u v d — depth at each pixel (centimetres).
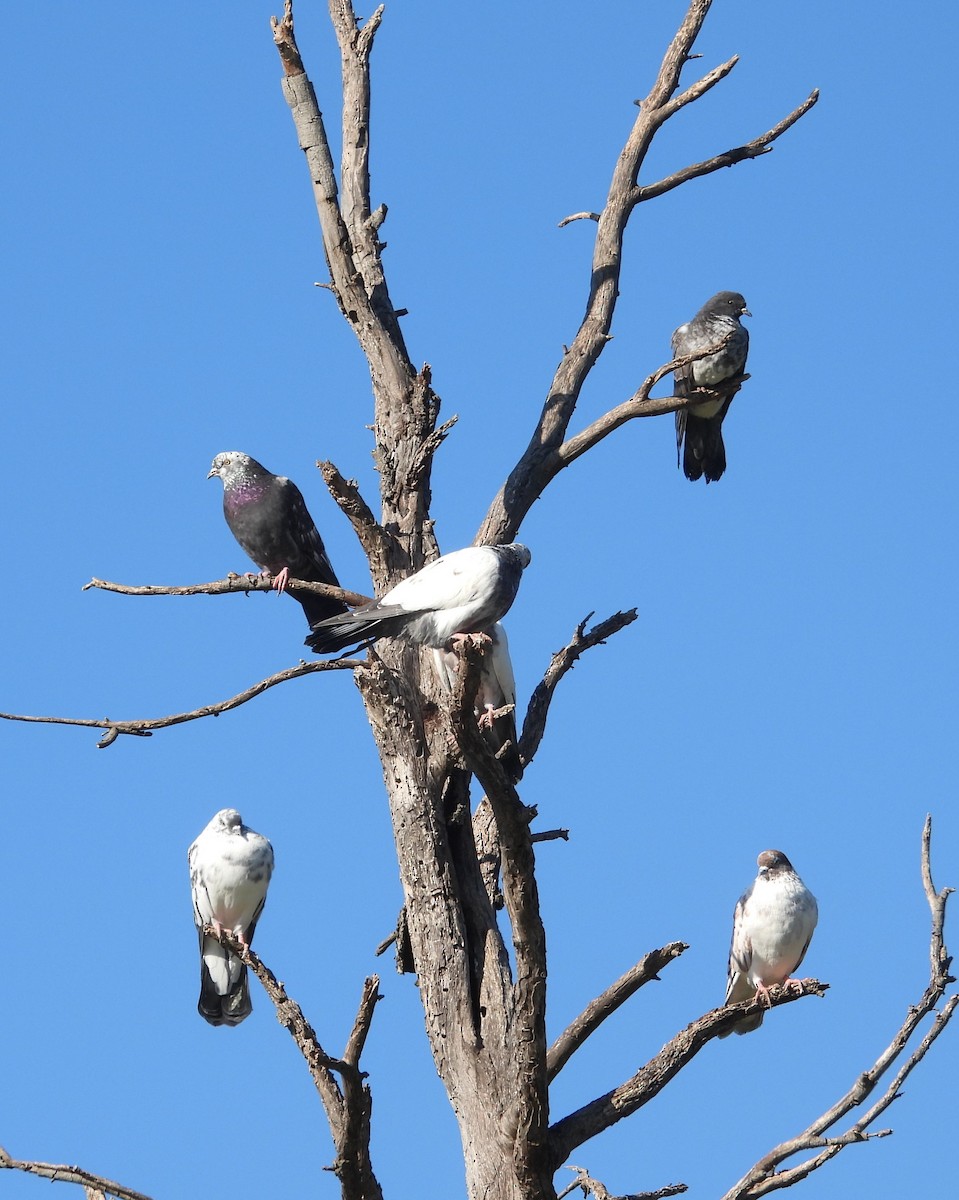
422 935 1316
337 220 1548
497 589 1191
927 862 1078
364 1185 1132
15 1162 1016
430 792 1331
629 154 1770
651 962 1238
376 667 1327
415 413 1462
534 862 1092
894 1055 1082
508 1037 1262
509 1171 1202
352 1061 1077
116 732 1250
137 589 1361
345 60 1680
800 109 1792
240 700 1267
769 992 1206
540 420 1602
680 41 1800
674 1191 1209
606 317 1686
